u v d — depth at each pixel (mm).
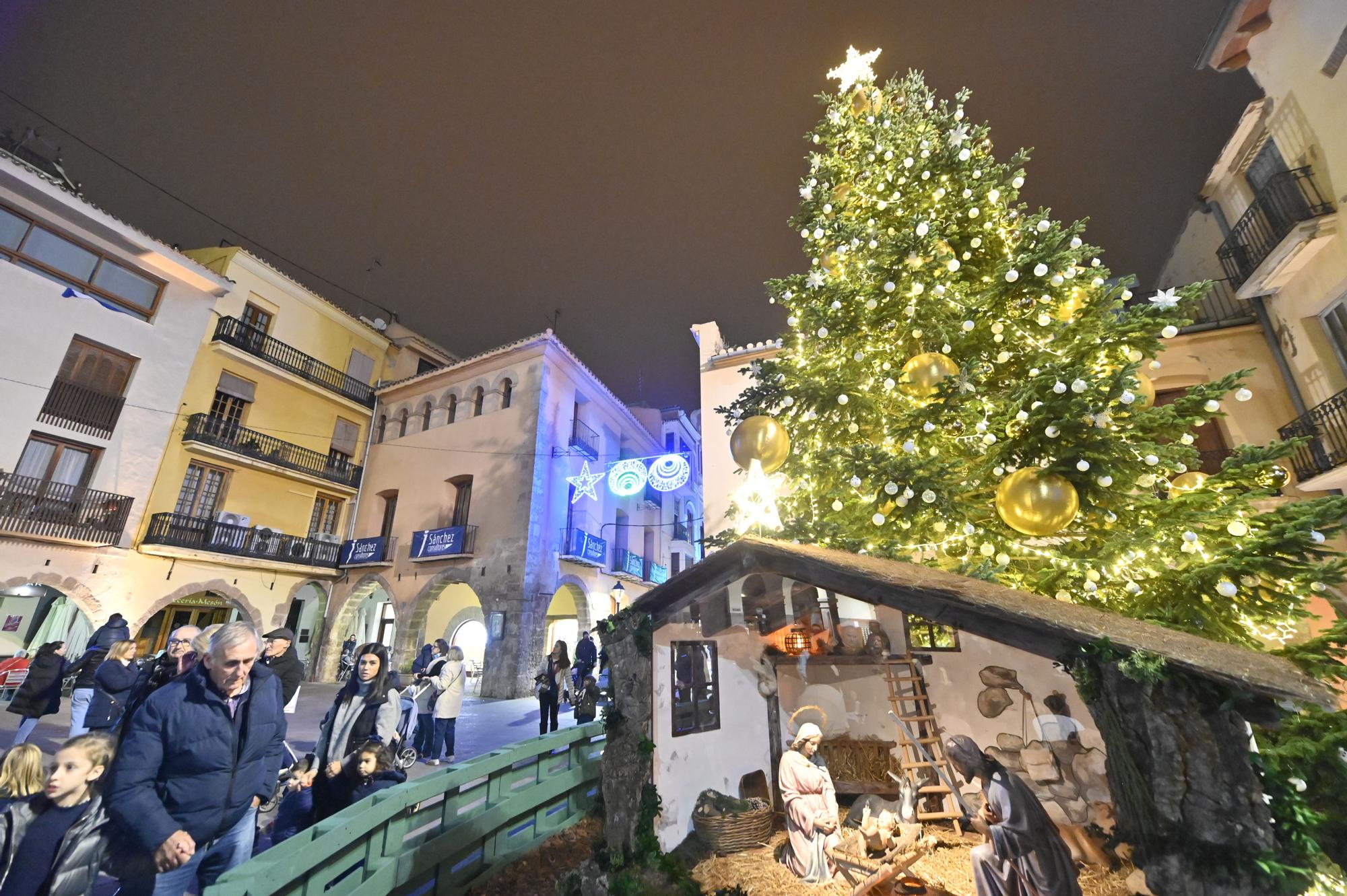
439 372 18016
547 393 16078
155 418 13445
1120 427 3668
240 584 14656
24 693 5934
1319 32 6828
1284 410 8102
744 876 3195
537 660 13734
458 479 16359
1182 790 1710
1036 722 4285
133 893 2244
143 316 13633
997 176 4949
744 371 5312
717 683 4160
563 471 16250
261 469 15539
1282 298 8172
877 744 4648
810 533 3969
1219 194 9367
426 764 6488
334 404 18047
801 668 5012
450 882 3234
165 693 2500
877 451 3807
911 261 4449
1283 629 3361
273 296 16922
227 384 15281
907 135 5395
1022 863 2453
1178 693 1777
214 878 2684
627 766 2826
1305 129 7297
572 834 4281
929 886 3102
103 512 12117
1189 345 8805
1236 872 1590
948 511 3748
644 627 2947
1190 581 3199
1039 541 4359
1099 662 1906
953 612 2252
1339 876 1777
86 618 12828
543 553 14758
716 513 10773
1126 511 3668
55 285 11961
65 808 2254
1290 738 2686
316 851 2301
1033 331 4520
